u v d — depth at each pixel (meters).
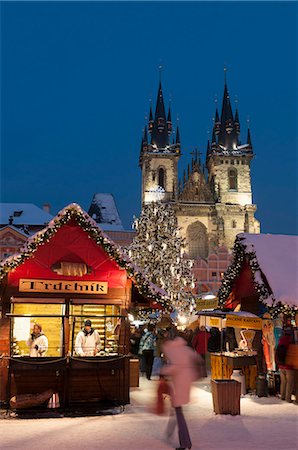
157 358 17.12
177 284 40.31
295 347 13.99
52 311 16.41
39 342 13.96
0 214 53.47
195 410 12.75
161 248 41.06
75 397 13.50
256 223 99.12
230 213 98.69
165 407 12.44
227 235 97.88
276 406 13.38
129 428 10.62
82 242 14.55
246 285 18.17
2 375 13.22
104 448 8.97
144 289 14.63
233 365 15.39
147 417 11.88
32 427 10.77
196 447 8.98
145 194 100.94
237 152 103.44
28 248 13.94
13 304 14.80
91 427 10.74
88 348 13.95
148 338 19.64
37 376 13.33
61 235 14.48
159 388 10.36
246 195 101.94
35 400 12.68
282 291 15.18
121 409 12.91
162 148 103.75
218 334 20.78
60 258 14.36
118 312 15.26
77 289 14.34
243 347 17.09
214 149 104.44
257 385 15.12
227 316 16.14
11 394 13.12
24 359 12.86
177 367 9.02
